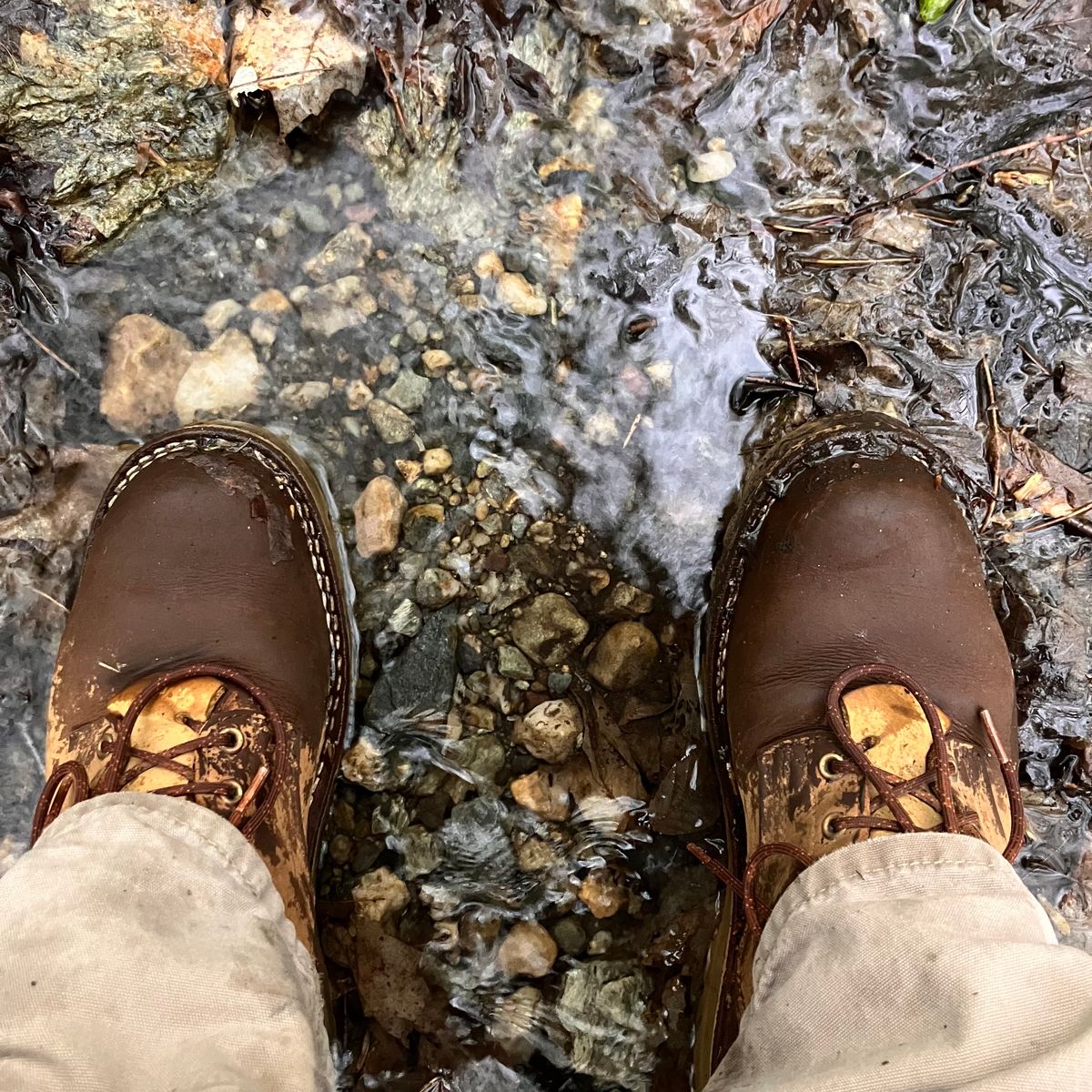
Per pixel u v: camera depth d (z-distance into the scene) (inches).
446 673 44.8
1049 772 46.9
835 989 28.5
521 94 45.4
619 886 44.8
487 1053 43.8
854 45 45.9
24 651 45.3
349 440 46.1
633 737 45.4
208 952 29.1
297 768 40.0
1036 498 47.2
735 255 46.6
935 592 42.5
